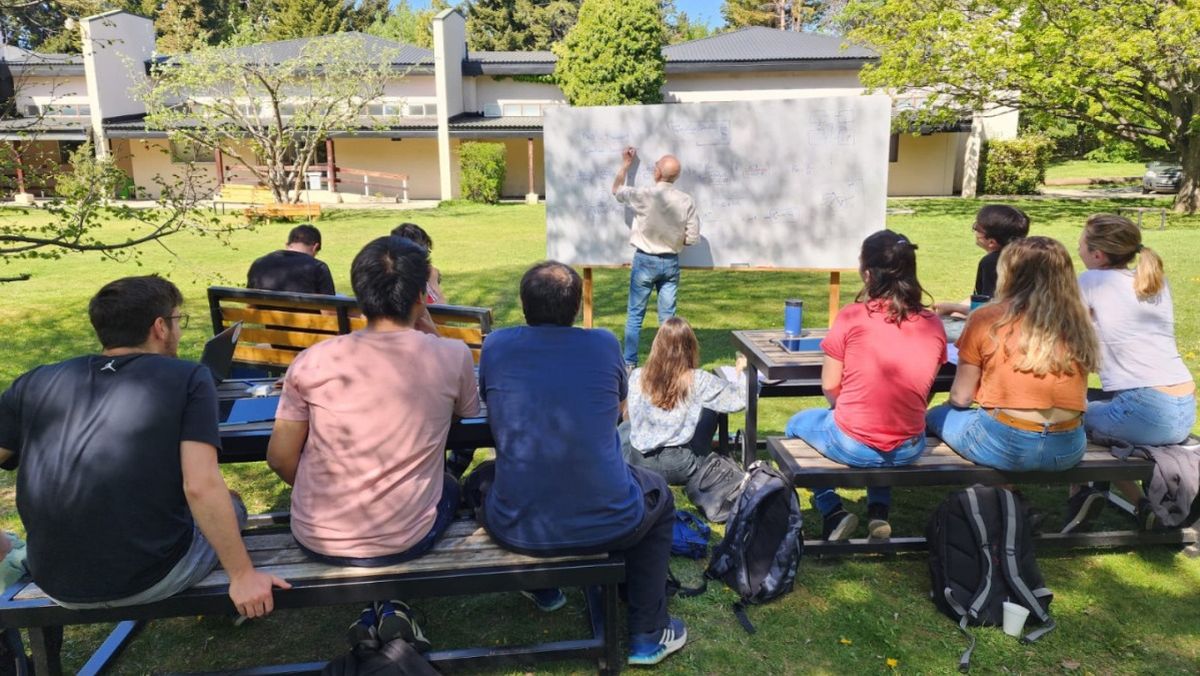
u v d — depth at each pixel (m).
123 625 2.93
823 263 6.41
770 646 2.89
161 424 2.19
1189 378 3.38
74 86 27.12
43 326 8.29
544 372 2.59
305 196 27.03
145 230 16.94
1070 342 3.00
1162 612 3.07
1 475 4.45
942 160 26.72
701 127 6.35
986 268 4.22
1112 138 20.25
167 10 37.50
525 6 48.16
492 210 22.88
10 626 2.31
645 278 6.23
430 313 4.26
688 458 3.83
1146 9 14.88
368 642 2.51
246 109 24.72
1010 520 3.02
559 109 6.54
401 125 26.92
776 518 3.17
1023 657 2.81
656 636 2.78
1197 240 13.12
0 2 6.90
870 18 20.95
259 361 4.84
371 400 2.42
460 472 4.02
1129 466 3.25
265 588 2.33
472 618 3.07
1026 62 16.41
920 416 3.20
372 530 2.45
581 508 2.53
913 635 2.95
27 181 5.64
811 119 6.18
